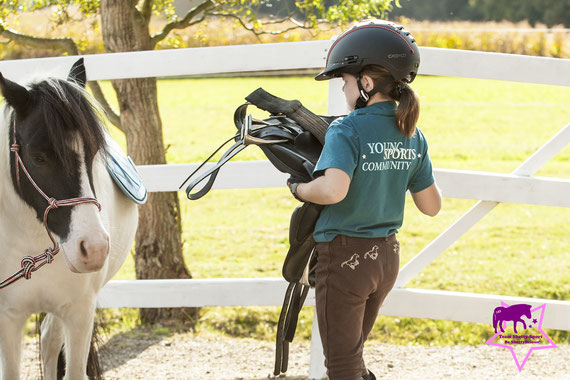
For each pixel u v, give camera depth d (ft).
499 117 42.52
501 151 33.06
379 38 6.51
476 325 13.61
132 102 14.05
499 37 55.11
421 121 41.55
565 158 31.78
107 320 14.43
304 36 32.17
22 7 15.14
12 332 7.77
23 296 7.63
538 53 54.85
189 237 22.09
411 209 25.50
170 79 67.62
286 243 21.18
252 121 7.26
